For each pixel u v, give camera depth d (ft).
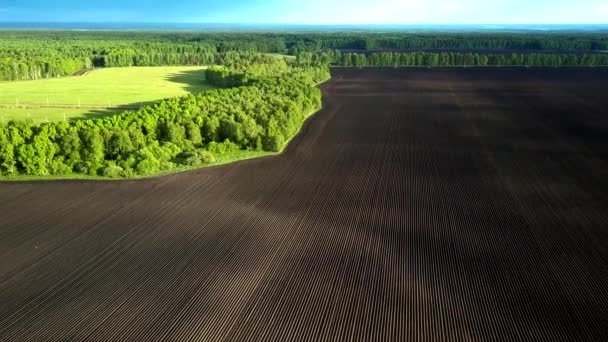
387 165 221.66
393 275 128.57
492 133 281.54
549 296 119.34
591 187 192.13
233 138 251.60
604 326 108.47
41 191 187.83
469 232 153.28
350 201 178.60
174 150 232.12
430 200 179.52
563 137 271.69
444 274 129.29
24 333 106.22
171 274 129.29
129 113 262.06
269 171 213.05
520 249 142.51
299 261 135.64
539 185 194.59
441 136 275.59
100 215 165.99
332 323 109.29
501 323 109.40
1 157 202.69
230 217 164.45
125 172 203.10
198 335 105.50
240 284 124.67
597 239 148.36
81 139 220.23
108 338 104.58
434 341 103.45
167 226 157.69
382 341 103.35
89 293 120.78
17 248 143.02
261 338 104.32
